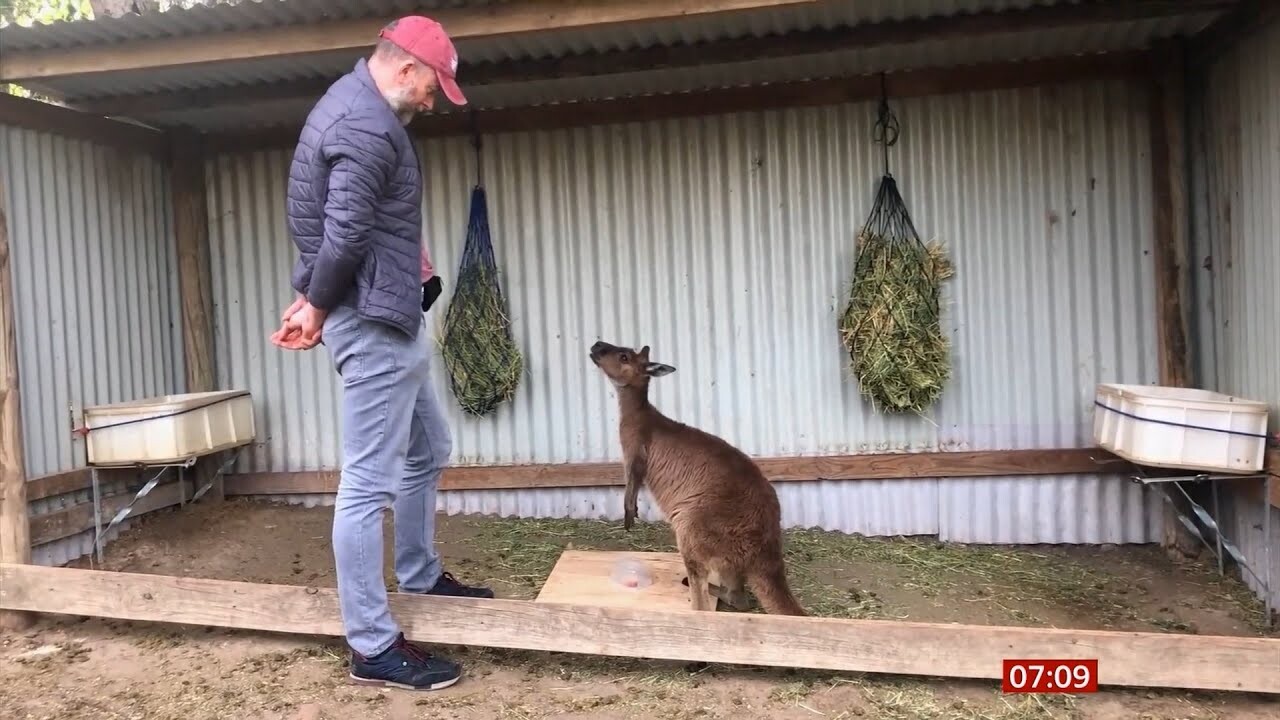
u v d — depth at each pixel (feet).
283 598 11.83
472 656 11.69
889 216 17.02
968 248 17.03
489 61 15.75
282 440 19.35
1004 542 17.07
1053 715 10.07
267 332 19.24
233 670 11.26
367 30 12.63
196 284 18.93
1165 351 16.19
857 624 10.61
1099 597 14.10
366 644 10.63
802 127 17.42
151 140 18.37
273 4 12.18
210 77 15.78
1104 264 16.70
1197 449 13.19
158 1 20.88
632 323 18.15
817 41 14.74
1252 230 13.92
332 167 9.63
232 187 19.19
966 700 10.40
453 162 18.48
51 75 13.50
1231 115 14.61
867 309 16.58
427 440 11.96
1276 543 13.17
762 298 17.72
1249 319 14.15
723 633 10.82
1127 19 13.85
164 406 15.52
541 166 18.24
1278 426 13.08
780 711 10.18
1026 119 16.78
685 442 12.85
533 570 15.23
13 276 14.78
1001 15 14.14
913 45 15.34
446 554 16.11
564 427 18.48
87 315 16.47
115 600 12.28
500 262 18.40
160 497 17.80
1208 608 13.53
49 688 10.84
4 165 14.71
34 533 14.47
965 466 16.97
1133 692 10.57
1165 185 16.05
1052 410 16.98
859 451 17.57
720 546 11.62
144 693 10.66
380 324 10.23
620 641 11.03
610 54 15.38
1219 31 14.49
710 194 17.79
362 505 10.48
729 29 14.53
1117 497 16.71
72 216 16.21
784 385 17.76
